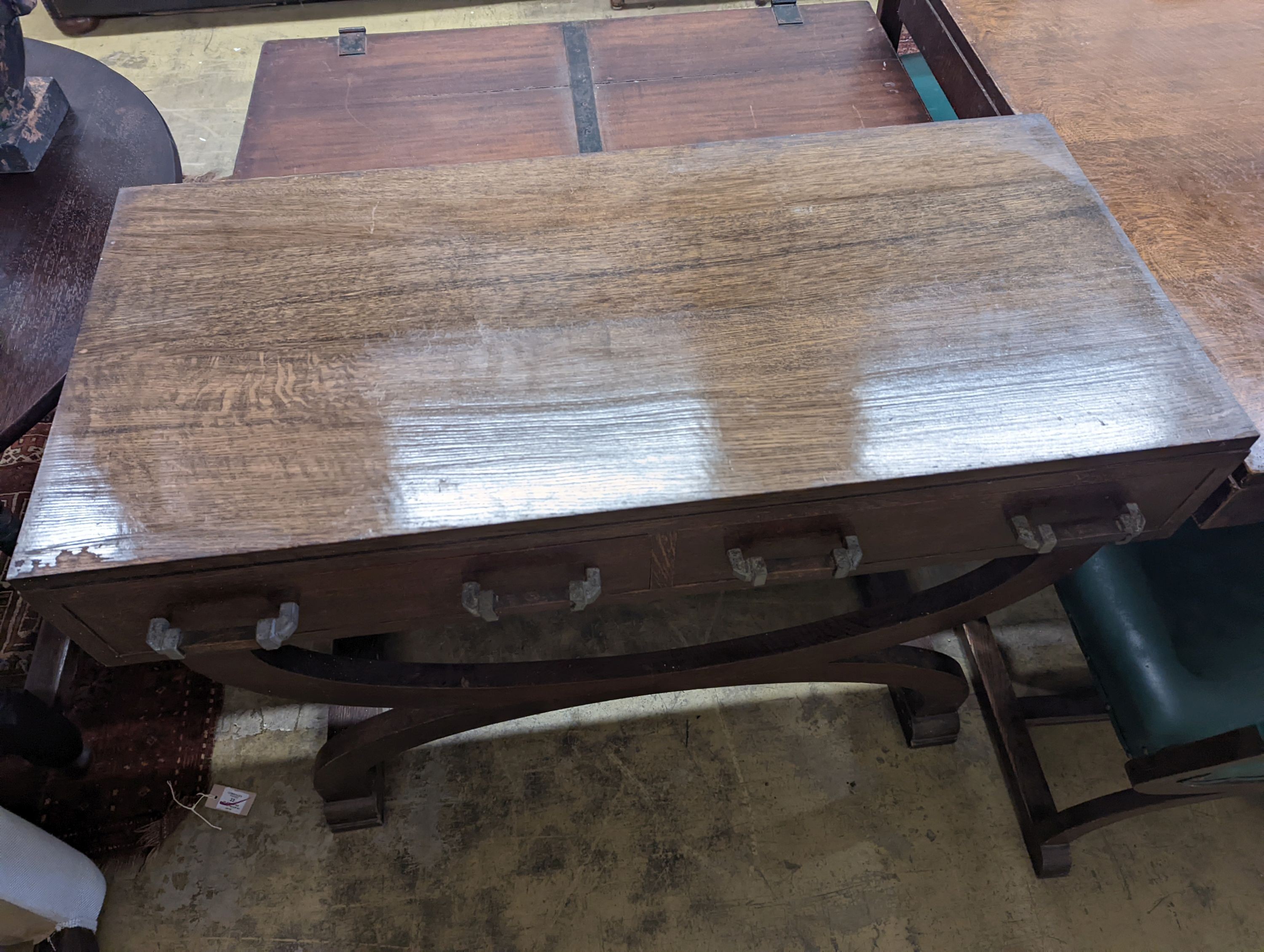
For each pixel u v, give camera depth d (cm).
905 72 164
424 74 163
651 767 150
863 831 143
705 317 89
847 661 124
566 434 80
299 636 89
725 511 78
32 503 75
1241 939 133
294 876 138
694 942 133
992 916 135
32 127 138
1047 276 91
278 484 76
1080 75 129
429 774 149
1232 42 134
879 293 90
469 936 134
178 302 89
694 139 150
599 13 286
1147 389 83
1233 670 103
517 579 84
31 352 114
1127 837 142
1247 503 89
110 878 138
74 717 152
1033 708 148
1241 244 104
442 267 93
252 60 268
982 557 93
